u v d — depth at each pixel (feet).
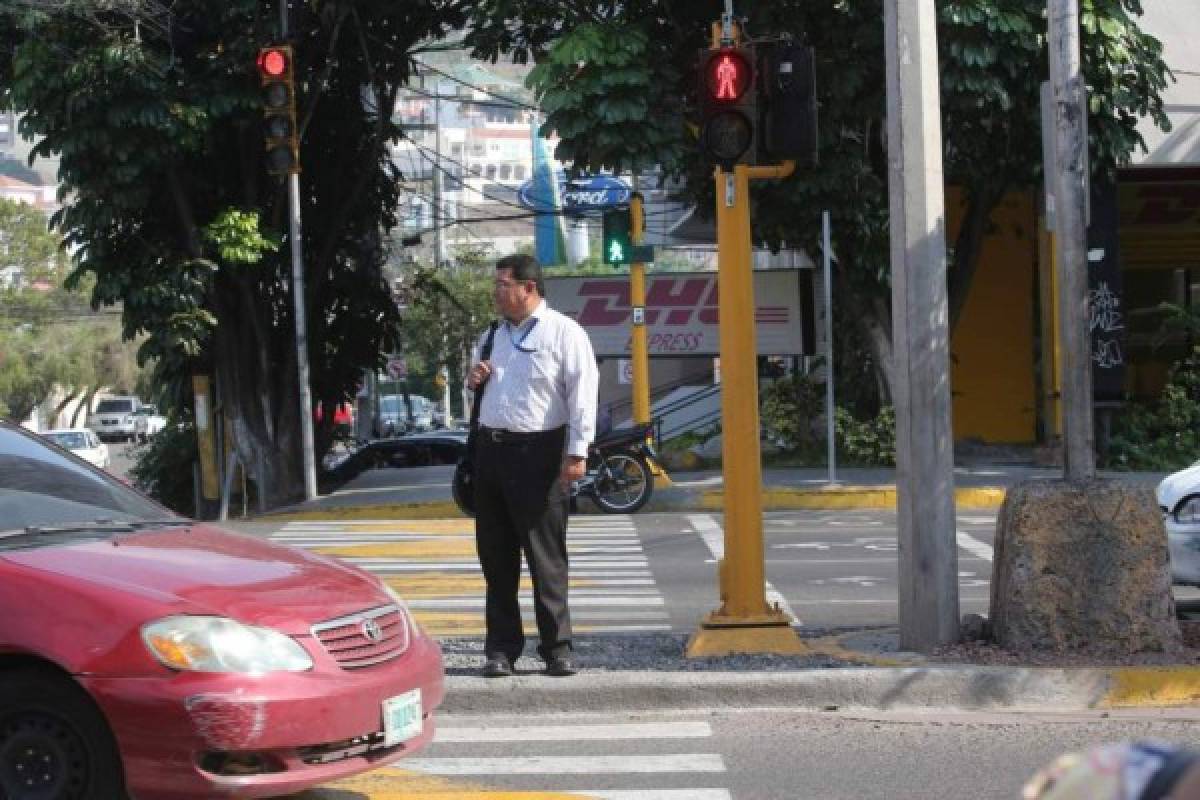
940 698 43.04
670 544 86.94
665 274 145.69
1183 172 132.26
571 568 77.46
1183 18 127.34
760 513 47.83
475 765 37.76
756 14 106.73
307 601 31.89
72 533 34.01
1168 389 129.08
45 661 29.81
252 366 129.90
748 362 47.57
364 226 139.03
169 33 115.75
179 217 123.65
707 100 46.34
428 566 78.69
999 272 141.08
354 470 162.71
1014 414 141.90
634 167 101.45
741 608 47.73
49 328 424.05
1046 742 39.19
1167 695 42.98
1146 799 9.79
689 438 136.05
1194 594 63.62
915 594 47.09
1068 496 45.50
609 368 189.78
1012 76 104.83
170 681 29.14
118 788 29.43
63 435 274.57
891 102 47.44
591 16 109.60
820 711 42.86
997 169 116.98
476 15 112.68
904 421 47.21
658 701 43.11
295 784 29.91
